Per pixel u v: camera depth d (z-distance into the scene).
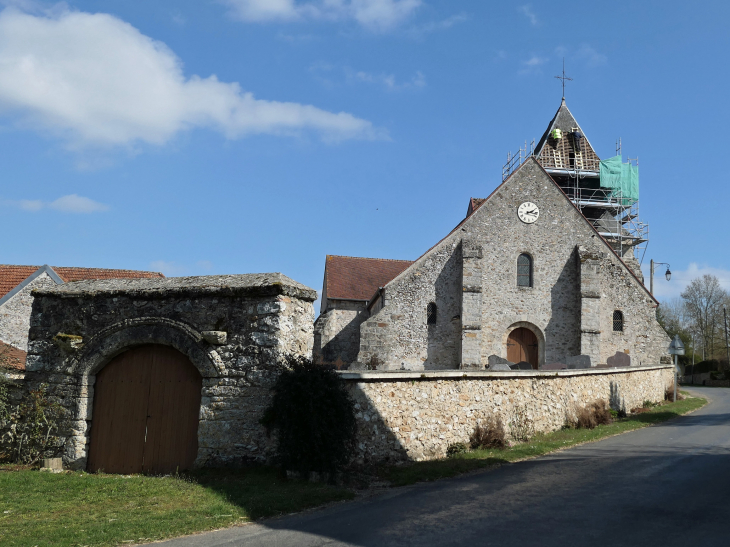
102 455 10.88
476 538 6.27
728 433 14.59
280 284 10.01
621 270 27.73
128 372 11.09
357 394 10.26
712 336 59.41
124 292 11.05
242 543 6.30
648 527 6.52
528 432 13.64
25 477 9.30
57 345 11.30
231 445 9.95
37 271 19.14
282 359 9.96
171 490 8.44
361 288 33.91
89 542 6.35
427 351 26.31
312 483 8.90
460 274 27.00
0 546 6.16
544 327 27.14
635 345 27.23
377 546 6.09
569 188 40.31
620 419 17.58
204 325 10.48
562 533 6.35
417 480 9.48
